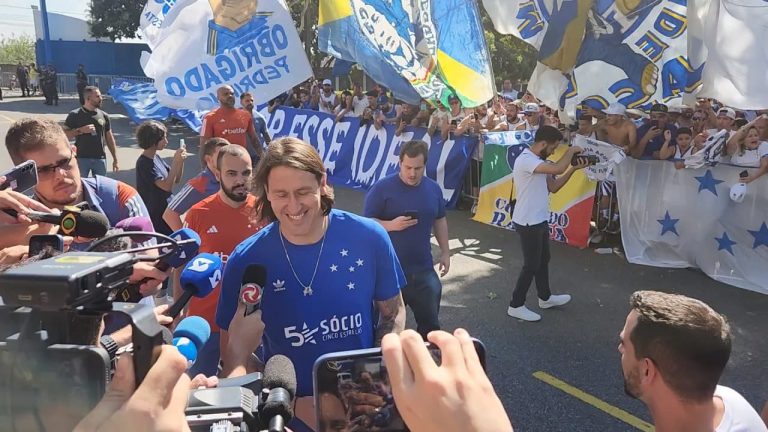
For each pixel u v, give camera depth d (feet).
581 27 19.90
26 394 2.45
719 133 19.04
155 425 2.16
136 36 109.91
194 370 7.95
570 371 13.23
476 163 27.55
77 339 2.69
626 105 20.44
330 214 6.98
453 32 23.67
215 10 19.39
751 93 18.21
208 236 9.96
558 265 20.81
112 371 2.67
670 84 20.01
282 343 6.68
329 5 23.13
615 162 19.98
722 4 18.07
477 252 22.31
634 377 6.25
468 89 24.21
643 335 5.99
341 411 3.67
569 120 21.80
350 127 34.99
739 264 18.76
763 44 17.76
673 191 20.06
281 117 40.32
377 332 7.16
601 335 15.08
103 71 122.62
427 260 12.00
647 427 10.98
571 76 20.70
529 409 11.69
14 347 2.48
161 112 43.50
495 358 13.92
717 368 5.69
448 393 2.02
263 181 6.62
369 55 23.65
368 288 6.92
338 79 69.00
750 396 12.16
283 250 6.67
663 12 19.22
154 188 16.92
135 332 2.46
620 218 21.61
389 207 11.75
